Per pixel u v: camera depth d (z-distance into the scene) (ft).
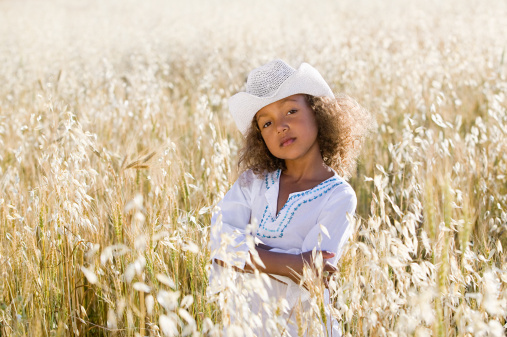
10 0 99.86
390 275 6.03
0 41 43.11
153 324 5.76
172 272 6.76
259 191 6.48
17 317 6.09
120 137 13.60
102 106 16.35
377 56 26.63
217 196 8.34
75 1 93.61
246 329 4.66
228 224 6.33
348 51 27.50
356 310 5.24
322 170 6.33
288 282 5.75
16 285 7.27
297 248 6.05
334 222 5.82
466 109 16.63
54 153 7.73
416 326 4.80
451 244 5.77
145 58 32.14
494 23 36.58
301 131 6.06
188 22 52.13
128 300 6.34
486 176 10.48
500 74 20.16
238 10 63.16
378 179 5.43
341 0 69.67
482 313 5.15
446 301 5.36
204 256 5.97
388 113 16.72
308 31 38.47
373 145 12.53
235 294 4.71
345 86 21.17
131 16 64.59
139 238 4.65
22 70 28.58
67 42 41.16
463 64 21.38
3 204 7.85
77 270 7.45
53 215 6.99
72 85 20.45
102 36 43.93
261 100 6.06
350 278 5.10
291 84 6.01
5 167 12.14
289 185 6.34
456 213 8.24
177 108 18.78
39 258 7.08
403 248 4.87
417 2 60.64
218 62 27.86
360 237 7.52
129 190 8.15
